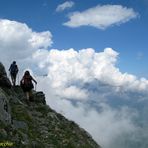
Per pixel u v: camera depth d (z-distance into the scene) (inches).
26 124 1114.7
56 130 1228.5
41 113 1333.7
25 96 1429.6
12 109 1196.5
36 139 1067.9
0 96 1009.5
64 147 1126.4
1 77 1360.7
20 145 936.9
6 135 930.1
